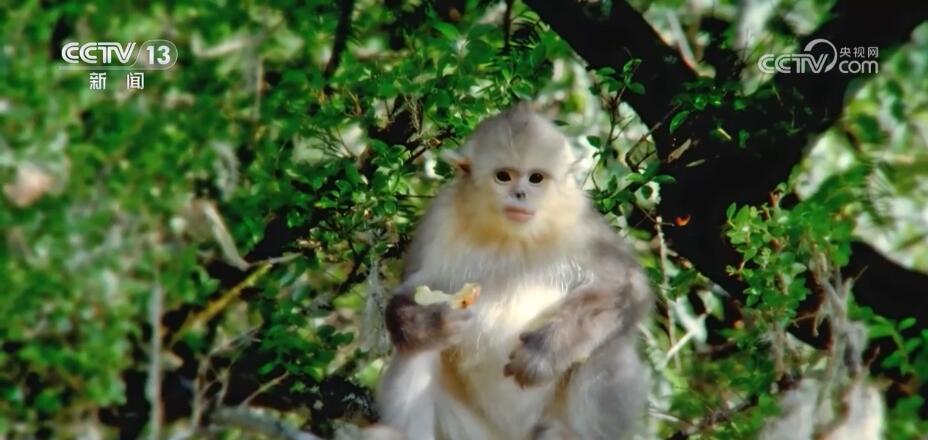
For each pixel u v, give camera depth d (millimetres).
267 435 10273
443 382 10016
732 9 13641
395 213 11031
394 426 9703
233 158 11367
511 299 9930
